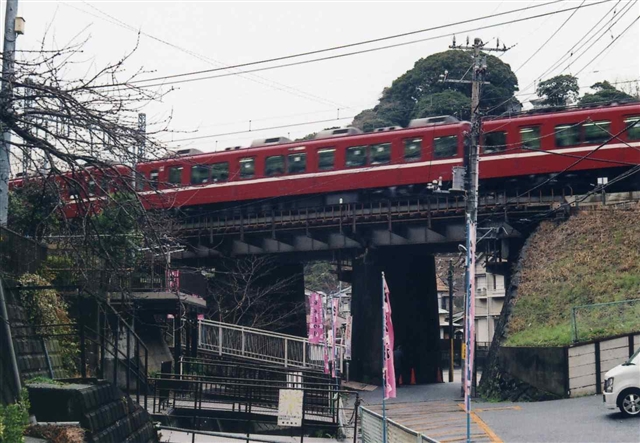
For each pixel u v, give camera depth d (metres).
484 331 68.00
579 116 30.16
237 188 35.16
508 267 32.56
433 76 66.56
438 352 41.41
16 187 17.88
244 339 27.89
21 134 11.34
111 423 12.30
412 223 33.38
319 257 38.66
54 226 15.80
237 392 23.92
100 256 13.18
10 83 10.97
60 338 17.06
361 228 34.34
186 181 35.81
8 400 11.12
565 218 30.55
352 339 40.19
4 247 15.01
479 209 31.47
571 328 22.58
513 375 24.41
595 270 26.39
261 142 36.91
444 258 74.94
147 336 26.89
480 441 15.07
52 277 17.56
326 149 34.00
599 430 14.97
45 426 10.64
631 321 22.17
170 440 17.41
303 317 41.78
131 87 11.80
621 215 28.75
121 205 12.10
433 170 32.06
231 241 37.25
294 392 17.09
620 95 62.25
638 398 16.03
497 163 31.02
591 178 31.44
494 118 31.56
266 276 40.59
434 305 41.53
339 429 19.86
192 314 26.50
